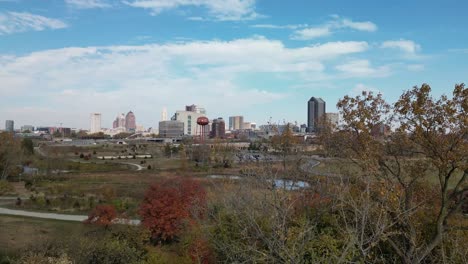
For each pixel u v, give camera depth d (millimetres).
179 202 32000
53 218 43875
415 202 17266
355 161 18531
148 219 32000
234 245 12406
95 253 23828
